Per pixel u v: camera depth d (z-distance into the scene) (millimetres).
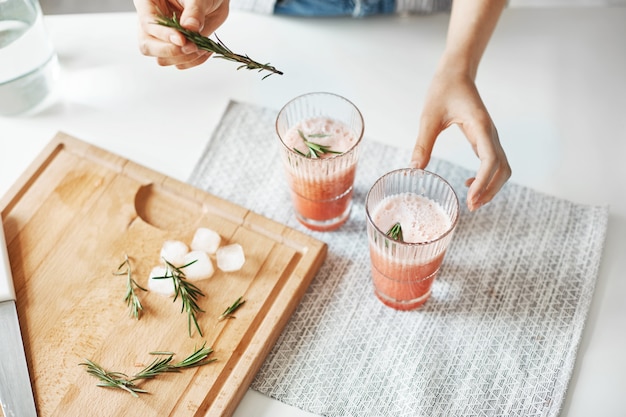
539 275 847
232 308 804
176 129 969
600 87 975
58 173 913
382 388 779
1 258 829
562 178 913
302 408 771
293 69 1012
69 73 1020
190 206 893
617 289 837
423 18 1053
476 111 818
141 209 892
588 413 764
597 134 941
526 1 1058
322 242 849
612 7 1042
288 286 821
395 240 743
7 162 942
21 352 783
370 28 1045
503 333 811
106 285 831
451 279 850
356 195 920
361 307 834
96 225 873
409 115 971
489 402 769
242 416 770
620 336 808
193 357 772
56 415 753
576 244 863
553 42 1014
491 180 798
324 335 815
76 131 968
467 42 872
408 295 815
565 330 808
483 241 874
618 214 884
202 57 819
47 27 1061
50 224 875
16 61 925
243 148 949
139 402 758
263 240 859
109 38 1051
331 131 857
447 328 816
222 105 988
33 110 989
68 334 800
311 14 1053
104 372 773
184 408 755
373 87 993
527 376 782
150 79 1011
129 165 910
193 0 765
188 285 812
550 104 965
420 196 804
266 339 788
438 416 762
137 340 794
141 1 784
